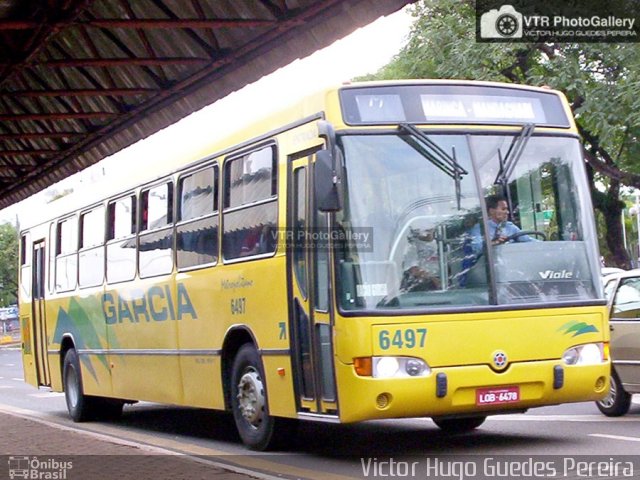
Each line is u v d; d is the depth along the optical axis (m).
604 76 22.81
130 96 15.44
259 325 10.47
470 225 9.33
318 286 9.37
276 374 10.15
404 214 9.17
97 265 15.23
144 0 12.80
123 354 14.20
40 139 18.75
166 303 12.75
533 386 9.24
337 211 8.95
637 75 21.64
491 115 9.75
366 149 9.22
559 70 22.11
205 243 11.77
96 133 17.61
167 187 12.92
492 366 9.07
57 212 17.22
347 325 8.87
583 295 9.62
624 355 12.12
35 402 21.88
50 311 17.34
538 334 9.29
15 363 41.09
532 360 9.25
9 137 17.81
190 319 12.09
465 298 9.14
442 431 11.84
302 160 9.74
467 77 23.22
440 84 9.64
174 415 16.67
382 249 9.04
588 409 13.48
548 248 9.58
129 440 13.16
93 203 15.51
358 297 8.91
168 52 14.12
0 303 90.75
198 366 11.90
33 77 15.73
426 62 24.34
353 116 9.28
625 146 24.72
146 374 13.43
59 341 16.86
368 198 9.12
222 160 11.45
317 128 9.23
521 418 12.75
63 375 16.81
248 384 10.82
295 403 9.82
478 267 9.24
